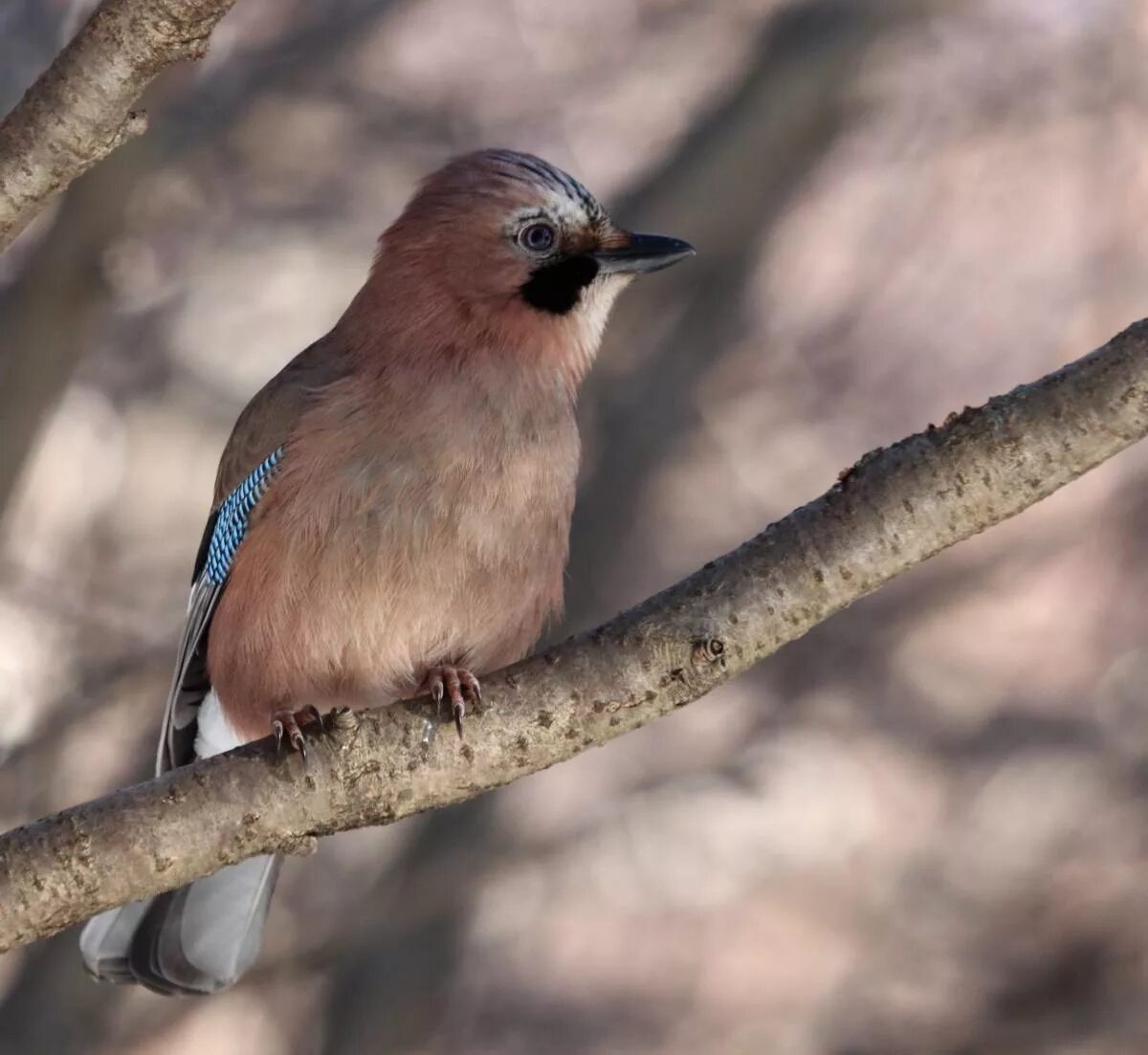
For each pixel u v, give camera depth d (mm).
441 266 7047
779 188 12016
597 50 14281
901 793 15156
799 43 11688
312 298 14148
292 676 6883
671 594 5570
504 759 5520
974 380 14625
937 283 14672
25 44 12281
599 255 7281
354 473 6730
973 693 15133
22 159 4973
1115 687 15047
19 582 12023
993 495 5363
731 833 15523
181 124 11570
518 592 6910
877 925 15016
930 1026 14492
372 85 13820
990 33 13984
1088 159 14312
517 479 6855
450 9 14180
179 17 4852
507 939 15328
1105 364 5328
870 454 5516
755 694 14422
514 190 7168
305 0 12820
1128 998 14227
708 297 12047
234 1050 12586
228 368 14141
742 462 13984
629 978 15367
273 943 12000
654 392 11984
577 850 15219
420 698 5574
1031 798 15000
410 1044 11188
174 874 5391
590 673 5516
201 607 7312
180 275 13633
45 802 11211
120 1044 11836
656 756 14578
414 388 6828
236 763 5465
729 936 15438
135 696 11594
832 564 5441
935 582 14125
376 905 10906
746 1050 14758
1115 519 14977
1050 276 14625
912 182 14445
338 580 6730
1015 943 14625
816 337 14672
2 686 11586
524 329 7059
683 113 13898
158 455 13906
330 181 13836
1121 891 14586
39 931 5324
